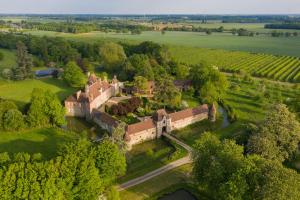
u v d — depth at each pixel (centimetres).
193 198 9812
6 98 19000
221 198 8788
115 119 14500
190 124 15750
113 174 9894
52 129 14875
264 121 12294
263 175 8438
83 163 8994
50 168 8525
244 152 11969
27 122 14838
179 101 18112
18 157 9138
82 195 8888
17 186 8056
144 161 11875
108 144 9950
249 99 19425
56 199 8300
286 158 11475
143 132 13788
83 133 14038
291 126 11694
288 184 7869
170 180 10631
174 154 12175
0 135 14112
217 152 9556
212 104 16475
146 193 9950
